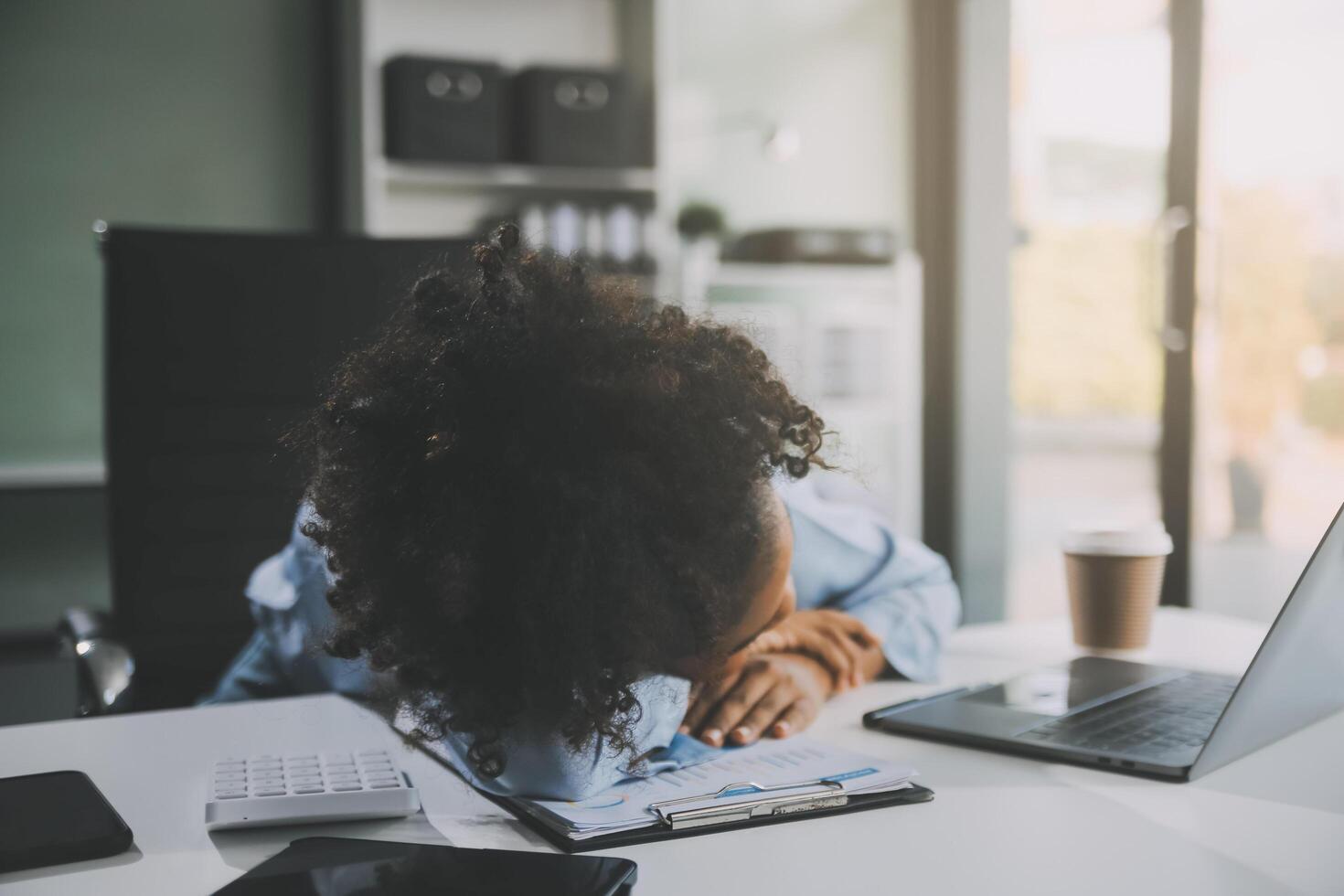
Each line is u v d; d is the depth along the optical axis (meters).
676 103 3.71
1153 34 3.16
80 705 1.30
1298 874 0.58
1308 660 0.75
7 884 0.59
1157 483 3.06
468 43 3.36
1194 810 0.68
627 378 0.58
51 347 3.05
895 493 3.56
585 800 0.67
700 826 0.65
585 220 3.30
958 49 3.85
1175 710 0.85
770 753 0.76
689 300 0.72
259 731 0.89
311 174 3.29
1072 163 3.87
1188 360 2.97
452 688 0.59
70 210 3.07
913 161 3.97
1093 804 0.69
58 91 3.05
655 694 0.71
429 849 0.60
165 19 3.14
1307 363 3.66
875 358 3.51
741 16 3.76
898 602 1.06
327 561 0.62
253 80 3.22
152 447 1.56
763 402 0.64
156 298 1.56
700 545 0.60
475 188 3.37
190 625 1.58
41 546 3.06
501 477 0.57
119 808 0.71
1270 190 3.40
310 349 1.60
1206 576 3.79
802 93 3.84
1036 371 4.06
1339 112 3.43
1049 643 1.18
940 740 0.83
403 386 0.60
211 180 3.20
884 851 0.62
